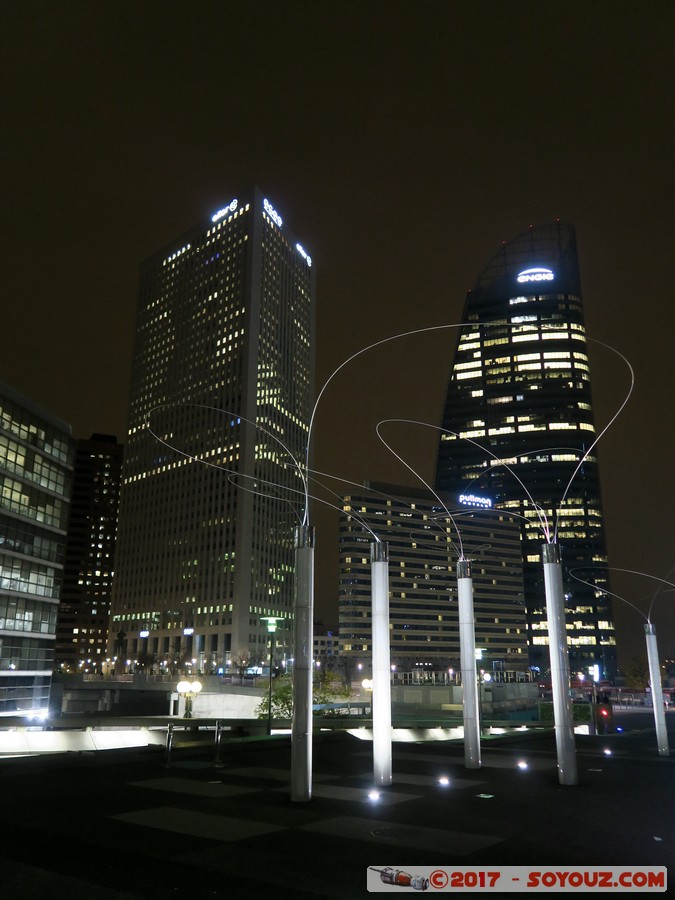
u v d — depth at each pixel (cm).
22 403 7969
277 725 4619
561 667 1844
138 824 1269
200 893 890
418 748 2723
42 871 966
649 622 3644
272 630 5425
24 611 7781
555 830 1241
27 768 1931
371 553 1864
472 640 2202
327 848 1106
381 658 1791
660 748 3391
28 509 7969
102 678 15475
